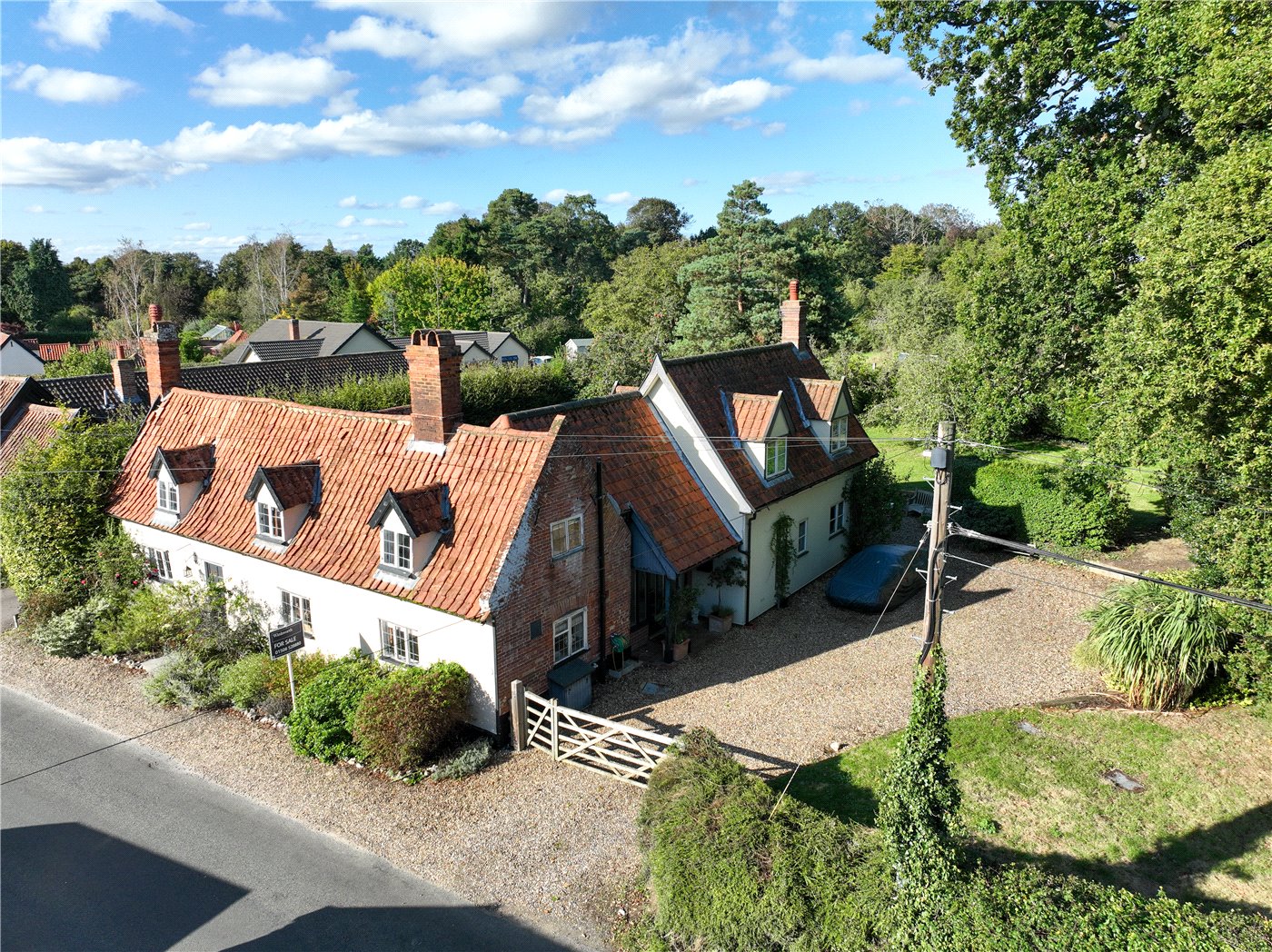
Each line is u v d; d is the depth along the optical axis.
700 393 25.25
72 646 22.50
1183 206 18.84
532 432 18.75
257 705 19.39
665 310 71.38
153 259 122.19
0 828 15.34
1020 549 11.80
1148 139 25.89
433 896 13.45
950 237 117.88
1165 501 31.00
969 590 26.97
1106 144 27.86
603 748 16.88
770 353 30.31
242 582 21.83
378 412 21.84
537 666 18.53
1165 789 15.69
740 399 25.80
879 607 25.17
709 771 14.09
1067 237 26.97
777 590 25.98
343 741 17.58
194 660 20.53
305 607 20.52
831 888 11.57
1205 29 20.11
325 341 68.06
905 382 44.97
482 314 94.25
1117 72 25.81
